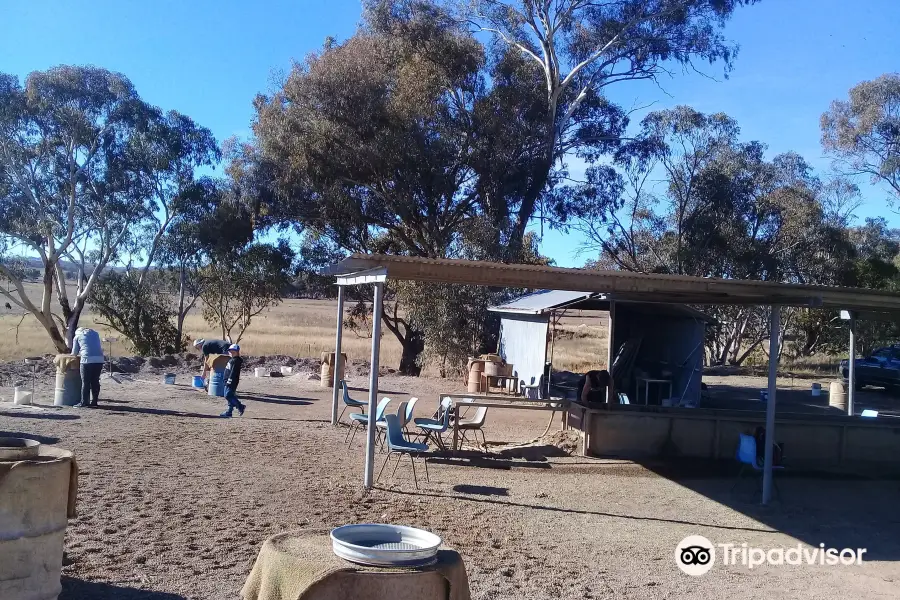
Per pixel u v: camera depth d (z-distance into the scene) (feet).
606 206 116.78
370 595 10.98
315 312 229.66
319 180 88.38
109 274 104.27
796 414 40.96
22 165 98.84
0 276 113.50
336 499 26.68
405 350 92.68
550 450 39.29
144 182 103.40
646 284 29.48
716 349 133.80
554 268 28.86
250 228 100.32
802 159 120.06
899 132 109.09
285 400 56.13
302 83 86.22
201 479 27.96
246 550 19.81
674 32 95.96
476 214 95.04
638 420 39.17
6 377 57.57
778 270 117.70
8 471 12.99
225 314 100.07
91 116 100.94
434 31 91.20
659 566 22.02
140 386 58.65
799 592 20.44
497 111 92.73
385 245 99.96
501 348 77.36
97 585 16.43
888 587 21.27
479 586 18.62
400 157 85.25
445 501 28.02
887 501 32.60
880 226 142.51
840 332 123.13
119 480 26.68
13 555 13.03
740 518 28.81
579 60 101.55
